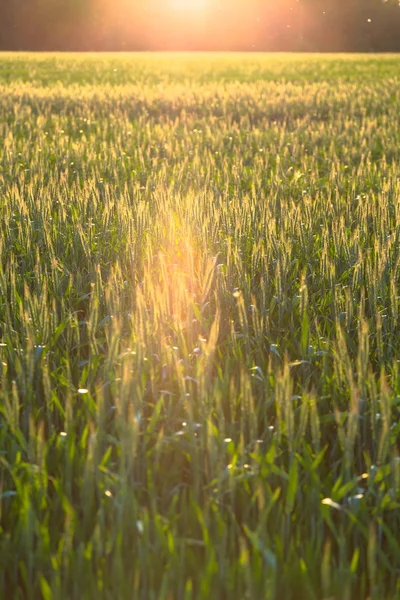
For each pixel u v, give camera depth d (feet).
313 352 13.09
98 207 23.17
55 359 13.37
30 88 79.66
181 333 13.25
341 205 23.97
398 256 16.71
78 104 66.03
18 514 9.08
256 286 16.76
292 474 8.79
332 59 169.37
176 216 21.52
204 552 8.71
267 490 9.18
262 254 16.49
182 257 18.07
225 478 9.34
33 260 18.34
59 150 37.76
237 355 13.37
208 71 124.57
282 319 15.38
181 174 29.99
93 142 40.88
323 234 19.72
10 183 28.40
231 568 7.91
